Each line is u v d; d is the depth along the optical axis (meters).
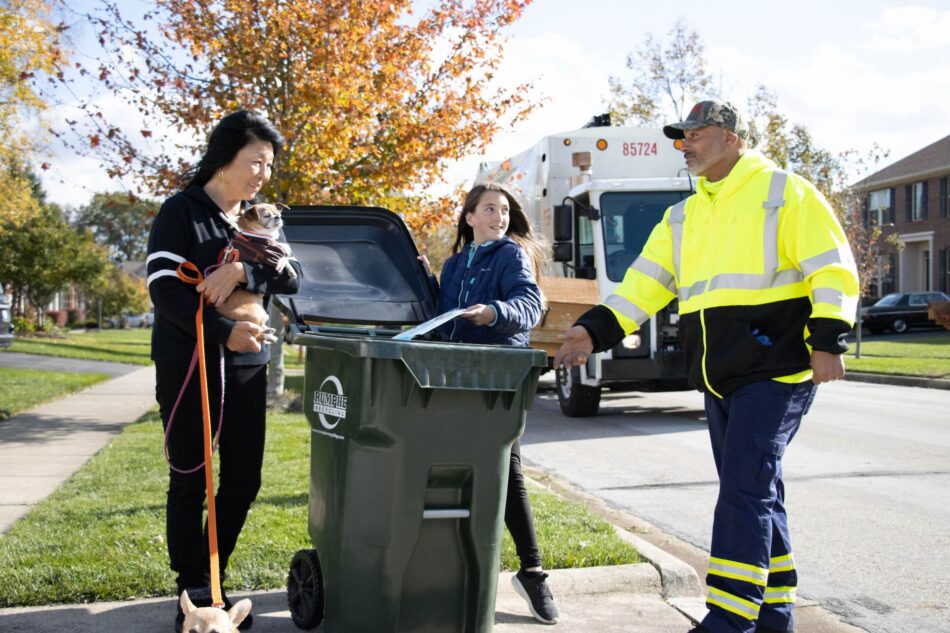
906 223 46.25
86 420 11.41
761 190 3.50
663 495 7.21
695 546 5.73
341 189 12.30
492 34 12.56
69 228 45.84
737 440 3.38
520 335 4.00
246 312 3.61
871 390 16.42
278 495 6.12
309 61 11.63
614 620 4.16
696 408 13.06
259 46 11.44
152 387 16.59
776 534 3.57
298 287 3.85
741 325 3.47
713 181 3.72
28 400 13.15
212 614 2.73
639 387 11.63
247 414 3.87
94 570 4.36
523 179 14.45
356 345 3.12
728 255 3.53
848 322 3.26
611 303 3.90
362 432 3.18
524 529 4.11
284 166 11.69
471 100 12.64
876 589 4.86
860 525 6.13
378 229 4.57
